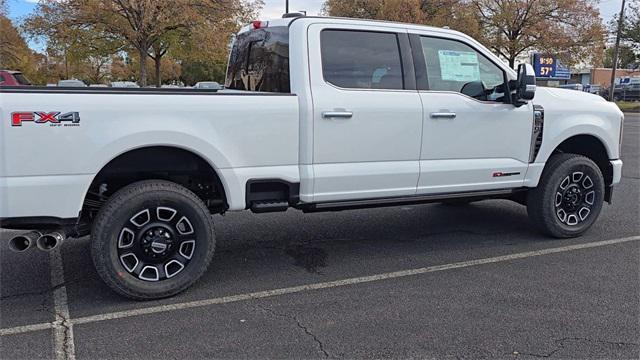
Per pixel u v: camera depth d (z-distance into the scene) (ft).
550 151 17.80
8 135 11.29
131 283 12.78
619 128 19.17
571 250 17.34
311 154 14.29
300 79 14.21
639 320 12.19
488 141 16.72
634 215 22.12
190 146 12.84
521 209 23.21
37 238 12.14
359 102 14.67
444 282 14.52
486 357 10.58
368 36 15.16
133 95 12.36
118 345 10.98
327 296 13.57
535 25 108.47
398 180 15.52
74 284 14.21
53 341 11.12
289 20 14.82
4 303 12.98
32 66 114.21
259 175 13.80
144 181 13.08
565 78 123.95
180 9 69.15
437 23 107.86
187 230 13.48
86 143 11.89
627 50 125.59
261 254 16.97
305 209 14.90
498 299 13.35
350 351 10.78
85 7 68.08
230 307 12.87
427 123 15.64
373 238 18.76
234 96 13.34
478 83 16.71
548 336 11.43
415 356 10.59
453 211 22.80
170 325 11.89
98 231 12.43
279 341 11.18
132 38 72.49
